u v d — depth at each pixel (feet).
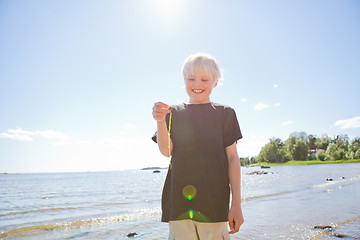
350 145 319.27
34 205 39.01
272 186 60.64
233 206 4.84
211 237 4.74
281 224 19.60
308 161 344.08
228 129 5.47
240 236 16.28
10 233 18.49
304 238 15.83
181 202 4.92
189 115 5.40
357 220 20.63
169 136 4.91
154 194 55.42
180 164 5.10
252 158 469.16
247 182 83.97
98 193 62.75
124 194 56.70
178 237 4.82
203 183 4.91
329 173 110.11
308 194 39.88
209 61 5.79
